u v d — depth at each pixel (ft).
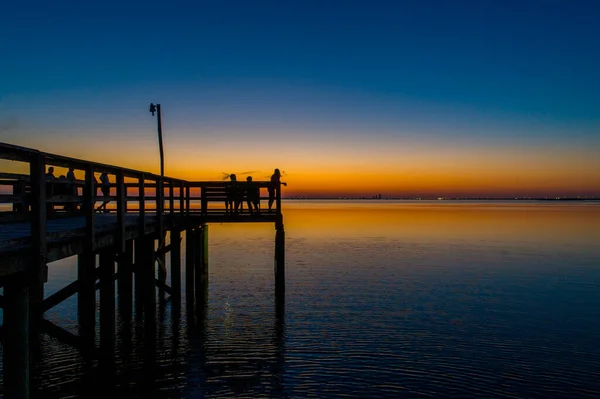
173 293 53.01
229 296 59.72
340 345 41.27
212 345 41.47
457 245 116.16
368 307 54.03
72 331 43.32
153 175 41.42
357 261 88.22
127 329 45.42
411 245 116.16
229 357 38.63
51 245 22.45
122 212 32.17
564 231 160.35
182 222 54.65
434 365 36.86
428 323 47.75
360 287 64.80
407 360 37.81
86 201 26.71
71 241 24.85
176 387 33.01
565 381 34.06
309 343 41.83
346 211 399.44
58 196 23.79
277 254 57.31
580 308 53.88
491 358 38.27
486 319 49.26
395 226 188.34
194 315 50.98
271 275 73.97
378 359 37.96
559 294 60.95
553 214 311.68
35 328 28.91
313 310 52.75
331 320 48.83
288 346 41.06
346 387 33.04
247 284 67.05
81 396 31.27
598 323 48.03
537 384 33.58
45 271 21.42
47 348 39.37
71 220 40.27
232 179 60.70
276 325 47.16
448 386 33.19
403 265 83.66
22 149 19.67
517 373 35.40
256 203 58.65
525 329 45.91
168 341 42.55
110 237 30.73
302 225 195.83
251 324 47.65
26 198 20.42
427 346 41.01
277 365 36.83
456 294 60.70
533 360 37.91
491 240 128.88
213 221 57.36
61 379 33.71
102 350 34.14
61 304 53.52
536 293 61.52
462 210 421.59
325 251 103.55
